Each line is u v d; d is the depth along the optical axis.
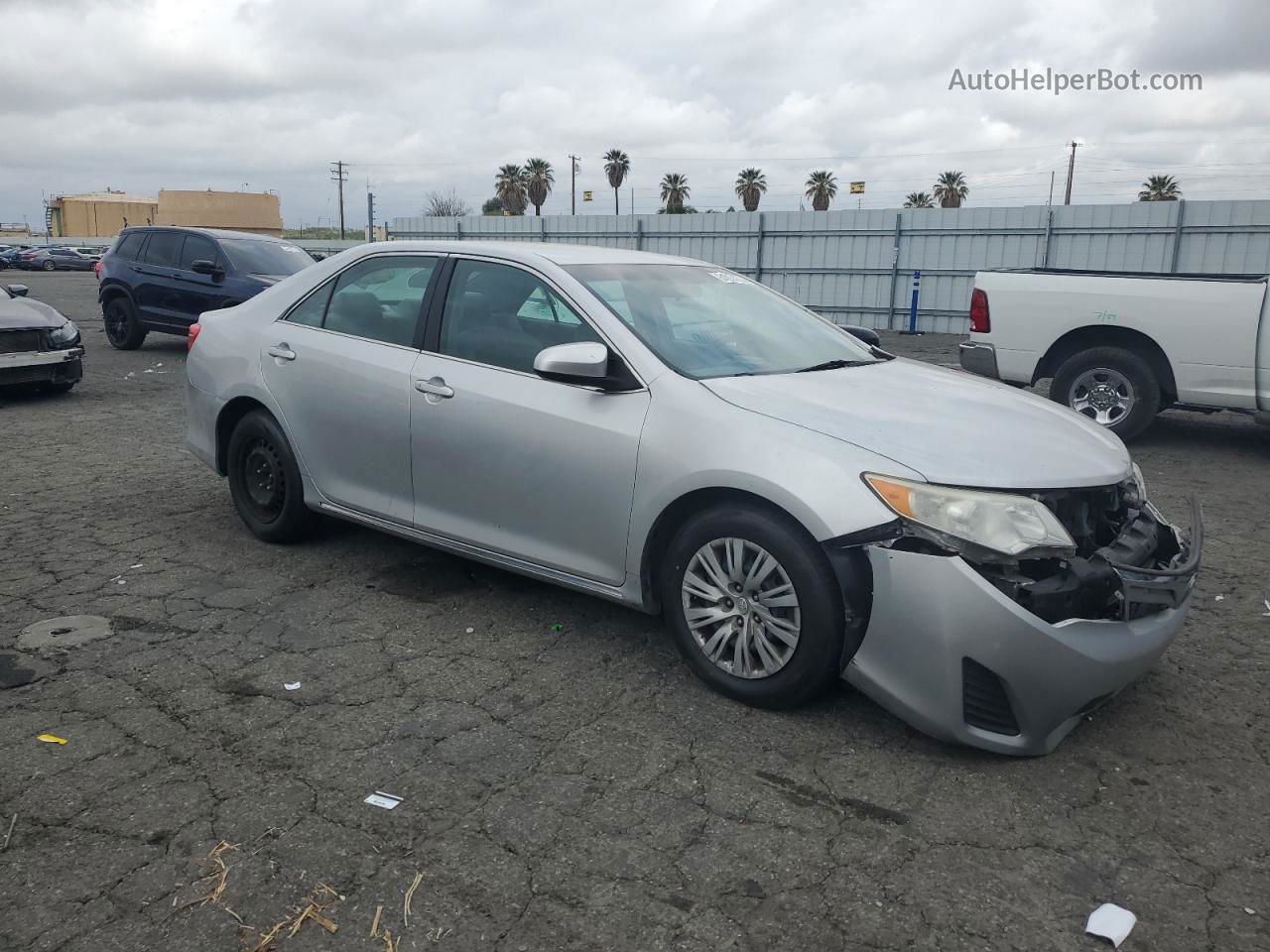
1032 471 3.25
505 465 4.06
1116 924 2.48
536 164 69.88
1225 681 3.90
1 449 7.64
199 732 3.33
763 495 3.32
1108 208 18.97
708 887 2.60
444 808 2.93
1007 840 2.84
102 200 95.56
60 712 3.45
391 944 2.37
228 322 5.35
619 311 4.00
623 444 3.70
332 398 4.71
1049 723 3.14
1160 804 3.04
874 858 2.74
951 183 57.16
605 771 3.15
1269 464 8.01
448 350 4.36
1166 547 3.65
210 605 4.46
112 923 2.41
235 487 5.34
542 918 2.47
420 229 28.75
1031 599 3.05
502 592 4.70
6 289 10.38
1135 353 8.39
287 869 2.63
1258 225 17.72
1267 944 2.43
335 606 4.48
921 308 21.20
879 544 3.14
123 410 9.60
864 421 3.47
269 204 82.44
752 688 3.51
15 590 4.60
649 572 3.78
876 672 3.23
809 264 22.45
